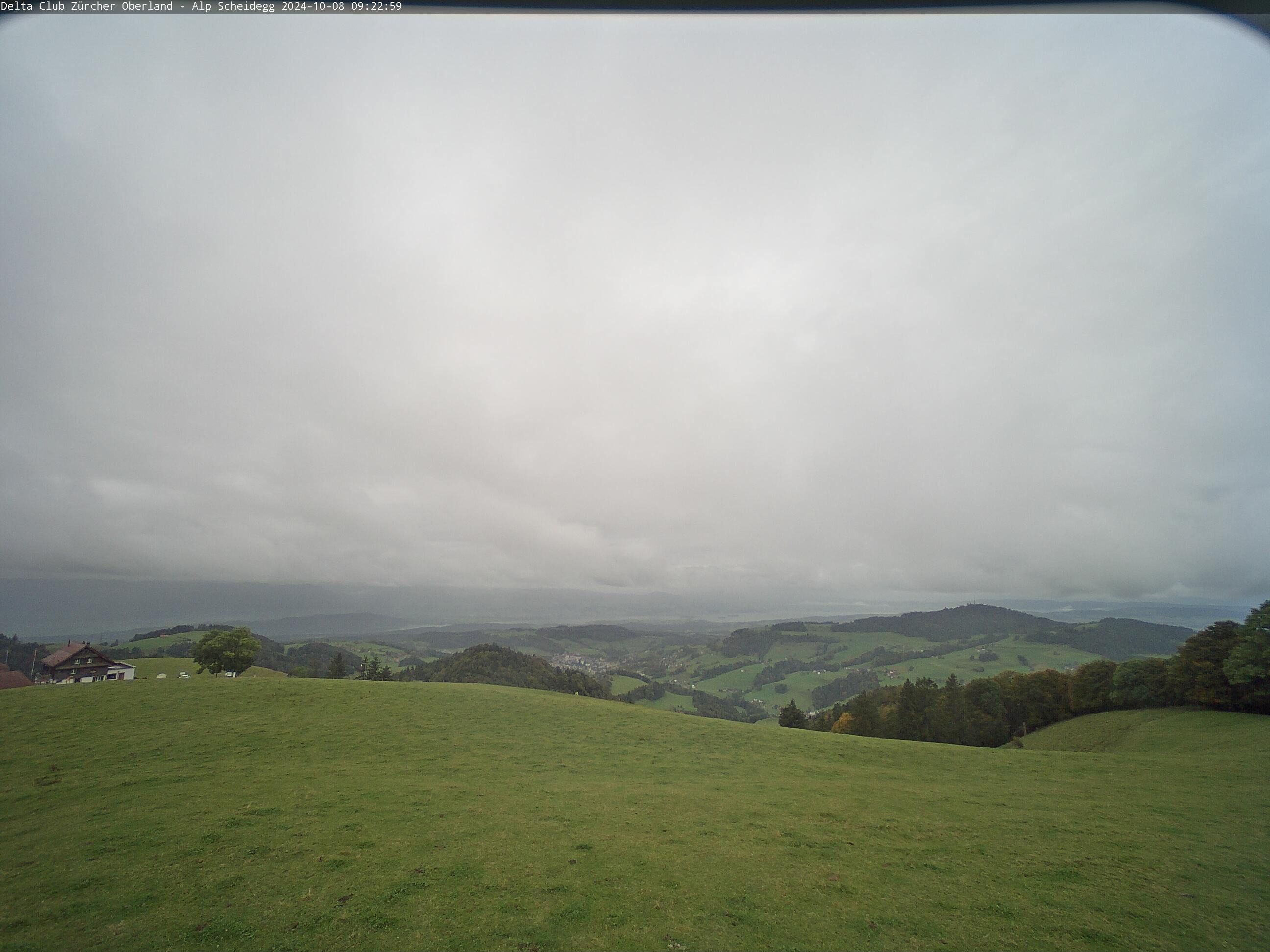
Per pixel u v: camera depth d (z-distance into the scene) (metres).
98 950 10.89
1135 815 21.38
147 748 27.86
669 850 16.69
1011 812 21.84
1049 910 13.34
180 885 13.51
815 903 13.53
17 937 11.33
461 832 17.56
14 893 13.16
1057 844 17.95
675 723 42.06
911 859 16.52
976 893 14.21
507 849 16.27
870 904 13.52
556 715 41.91
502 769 27.55
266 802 19.97
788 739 38.59
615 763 30.44
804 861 16.19
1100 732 65.88
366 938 11.45
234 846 15.88
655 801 22.28
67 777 23.38
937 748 37.06
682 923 12.43
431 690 47.66
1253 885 14.84
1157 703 66.88
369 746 30.52
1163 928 12.52
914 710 78.31
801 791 25.17
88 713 33.81
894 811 21.81
